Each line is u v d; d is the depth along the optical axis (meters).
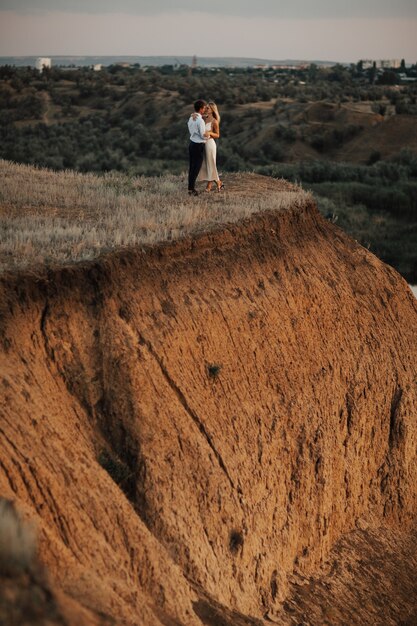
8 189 23.12
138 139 80.25
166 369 14.47
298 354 17.98
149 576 11.60
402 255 52.91
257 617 13.99
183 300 15.81
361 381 19.66
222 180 26.45
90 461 12.12
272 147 89.00
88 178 27.56
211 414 14.88
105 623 8.62
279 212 20.48
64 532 10.59
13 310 12.98
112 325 14.05
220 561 13.60
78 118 101.12
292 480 16.56
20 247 15.08
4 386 11.57
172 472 13.45
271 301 17.94
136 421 13.41
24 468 10.62
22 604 7.29
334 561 17.31
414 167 77.19
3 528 8.32
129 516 11.81
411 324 22.55
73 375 13.36
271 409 16.45
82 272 14.30
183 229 17.77
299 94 137.50
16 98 107.19
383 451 20.36
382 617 16.75
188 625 11.47
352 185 65.81
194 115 22.91
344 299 20.61
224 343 16.02
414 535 20.27
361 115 97.69
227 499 14.10
